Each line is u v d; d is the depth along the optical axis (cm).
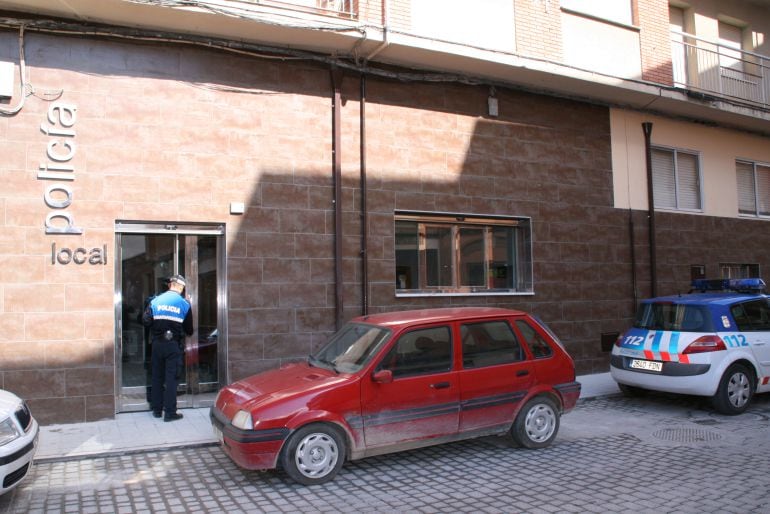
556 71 1043
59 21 774
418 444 586
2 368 734
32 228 755
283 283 880
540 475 564
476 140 1048
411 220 1005
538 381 648
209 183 846
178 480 565
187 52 844
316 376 586
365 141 945
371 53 926
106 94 798
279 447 527
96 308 777
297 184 898
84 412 765
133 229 816
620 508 479
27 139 758
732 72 1426
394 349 586
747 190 1437
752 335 835
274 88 892
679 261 1273
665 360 823
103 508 497
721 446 659
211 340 862
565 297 1115
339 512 480
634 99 1189
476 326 635
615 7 1176
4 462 478
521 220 1102
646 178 1240
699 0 1380
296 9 842
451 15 966
